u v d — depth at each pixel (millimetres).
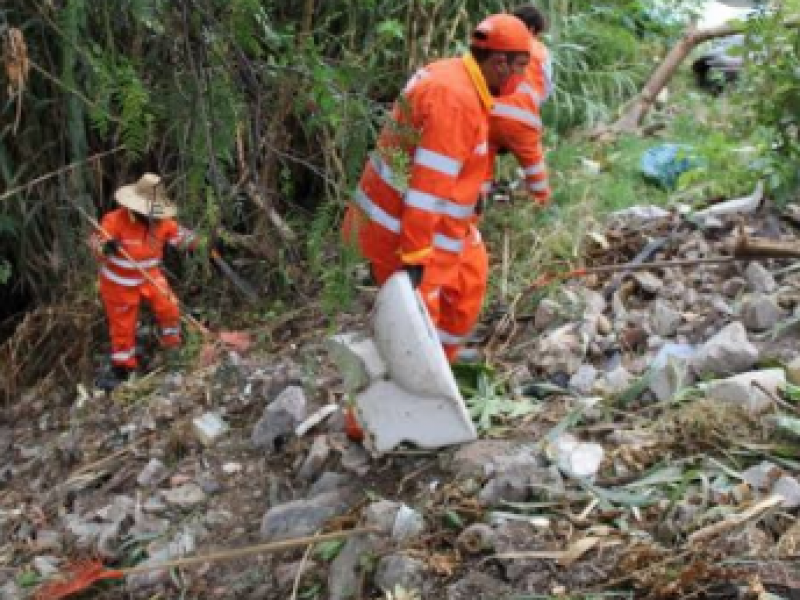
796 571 2809
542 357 4402
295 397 4508
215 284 5816
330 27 5855
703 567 2816
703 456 3443
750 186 5484
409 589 3174
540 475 3457
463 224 3668
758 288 4566
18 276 6453
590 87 7340
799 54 5242
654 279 4875
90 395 5602
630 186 5930
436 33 6352
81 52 2285
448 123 3377
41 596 3768
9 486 5133
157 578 3877
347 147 2383
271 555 3756
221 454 4512
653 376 3918
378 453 3756
